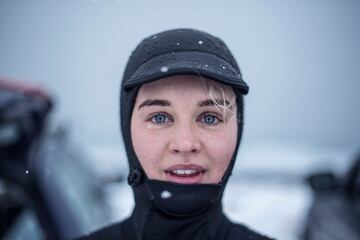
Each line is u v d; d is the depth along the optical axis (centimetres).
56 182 280
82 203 316
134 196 175
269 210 841
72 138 422
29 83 286
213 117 159
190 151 154
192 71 153
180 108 155
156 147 157
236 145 171
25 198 267
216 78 154
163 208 161
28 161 267
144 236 168
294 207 862
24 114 265
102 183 435
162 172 158
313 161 1931
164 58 166
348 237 409
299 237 533
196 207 159
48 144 305
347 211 446
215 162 158
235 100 165
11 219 281
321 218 471
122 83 180
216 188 159
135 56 176
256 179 1259
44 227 264
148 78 154
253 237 178
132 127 164
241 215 805
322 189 488
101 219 352
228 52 179
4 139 263
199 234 166
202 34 176
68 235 266
